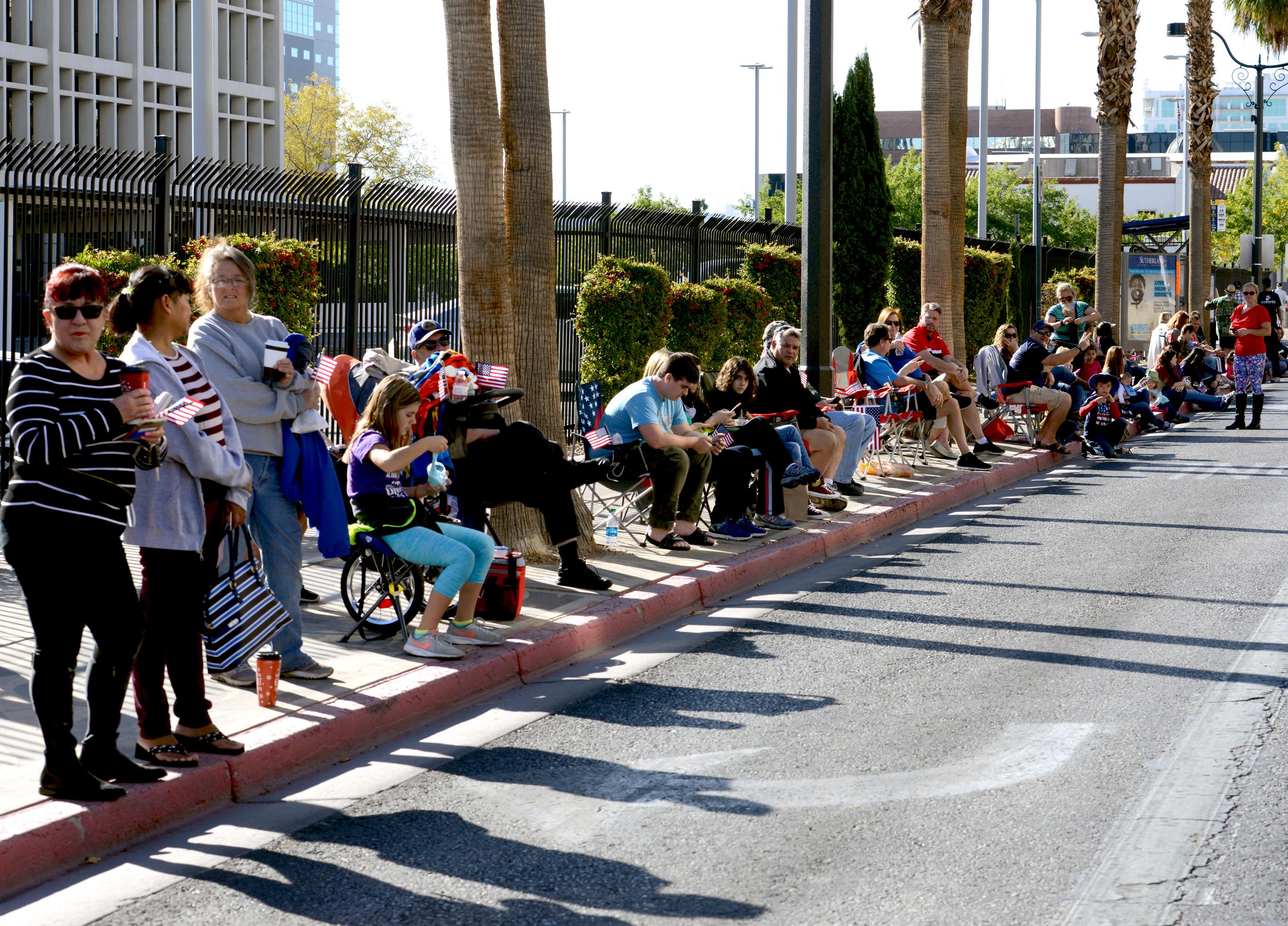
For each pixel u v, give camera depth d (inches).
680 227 768.9
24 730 233.9
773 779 218.7
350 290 553.3
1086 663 286.7
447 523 296.5
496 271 377.1
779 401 467.8
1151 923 163.0
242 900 177.8
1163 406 829.2
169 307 223.0
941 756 227.3
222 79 2129.7
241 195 516.1
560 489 346.9
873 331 561.9
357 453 289.7
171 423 215.5
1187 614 331.9
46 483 190.1
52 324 190.4
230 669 244.4
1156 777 214.4
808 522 456.8
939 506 522.9
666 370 397.7
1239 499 525.3
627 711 261.7
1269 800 203.3
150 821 202.7
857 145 987.9
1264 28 1449.3
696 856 187.5
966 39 807.1
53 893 182.1
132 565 375.9
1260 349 794.8
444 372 321.1
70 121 1887.3
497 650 290.5
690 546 411.8
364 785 223.9
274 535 264.5
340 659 282.5
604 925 166.6
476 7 369.4
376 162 2484.0
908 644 307.9
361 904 175.2
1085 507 514.6
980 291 1069.1
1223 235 2625.5
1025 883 175.0
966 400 620.7
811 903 170.7
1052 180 2918.3
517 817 205.6
